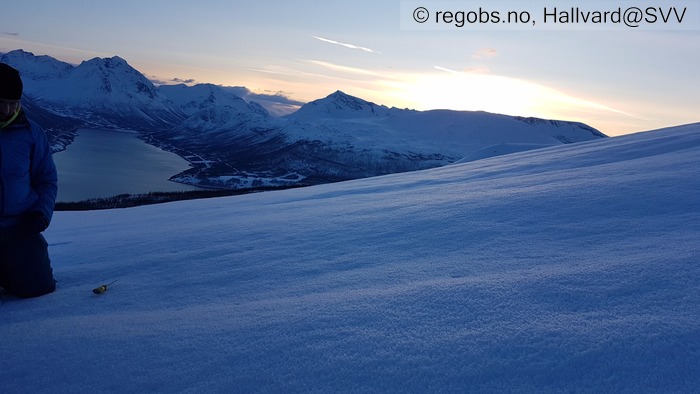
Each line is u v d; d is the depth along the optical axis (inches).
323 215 216.5
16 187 120.0
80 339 84.3
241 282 122.4
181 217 274.4
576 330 69.8
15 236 121.2
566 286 88.4
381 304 88.0
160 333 84.1
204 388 63.7
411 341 71.1
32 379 70.2
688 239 115.4
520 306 80.9
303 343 73.7
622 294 82.1
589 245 122.2
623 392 55.6
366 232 168.2
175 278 131.0
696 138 326.3
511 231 145.9
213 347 75.6
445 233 153.3
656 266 94.4
